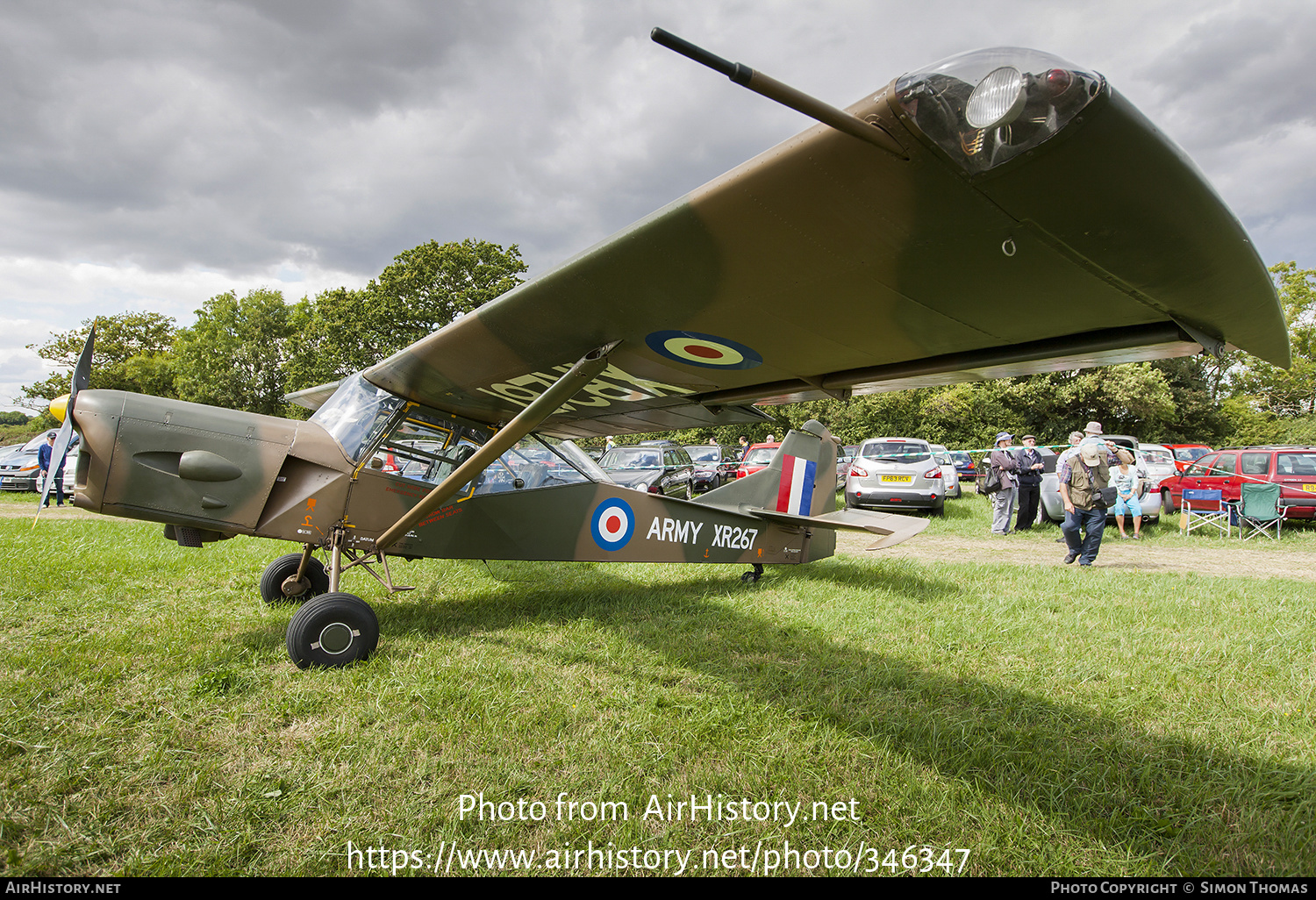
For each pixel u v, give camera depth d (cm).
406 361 371
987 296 181
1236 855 202
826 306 207
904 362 258
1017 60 110
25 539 719
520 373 356
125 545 706
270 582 467
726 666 366
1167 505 1250
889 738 273
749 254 181
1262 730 286
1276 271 3397
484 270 3316
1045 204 133
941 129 116
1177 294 161
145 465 346
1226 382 3759
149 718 277
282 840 200
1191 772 250
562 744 263
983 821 216
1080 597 536
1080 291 169
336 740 259
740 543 580
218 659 348
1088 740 275
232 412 383
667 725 281
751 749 264
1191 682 342
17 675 318
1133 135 112
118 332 4681
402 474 423
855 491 1219
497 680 331
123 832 201
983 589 564
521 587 579
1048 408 3064
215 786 226
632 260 201
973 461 2377
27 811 207
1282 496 993
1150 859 199
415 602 513
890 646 402
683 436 3259
